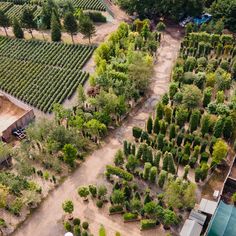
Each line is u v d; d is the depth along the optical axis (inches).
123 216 3061.0
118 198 3021.7
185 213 3063.5
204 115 3754.9
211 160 3496.6
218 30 4975.4
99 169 3474.4
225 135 3624.5
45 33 5541.3
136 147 3651.6
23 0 6343.5
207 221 2950.3
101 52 4601.4
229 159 3508.9
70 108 4094.5
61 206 3174.2
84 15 5182.1
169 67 4724.4
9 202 3221.0
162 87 4397.1
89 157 3590.1
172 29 5472.4
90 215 3097.9
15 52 5093.5
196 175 3238.2
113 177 3371.1
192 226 2829.7
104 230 2851.9
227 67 4451.3
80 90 3956.7
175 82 4195.4
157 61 4840.1
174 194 2979.8
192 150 3555.6
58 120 3868.1
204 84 4222.4
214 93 4224.9
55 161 3462.1
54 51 5064.0
